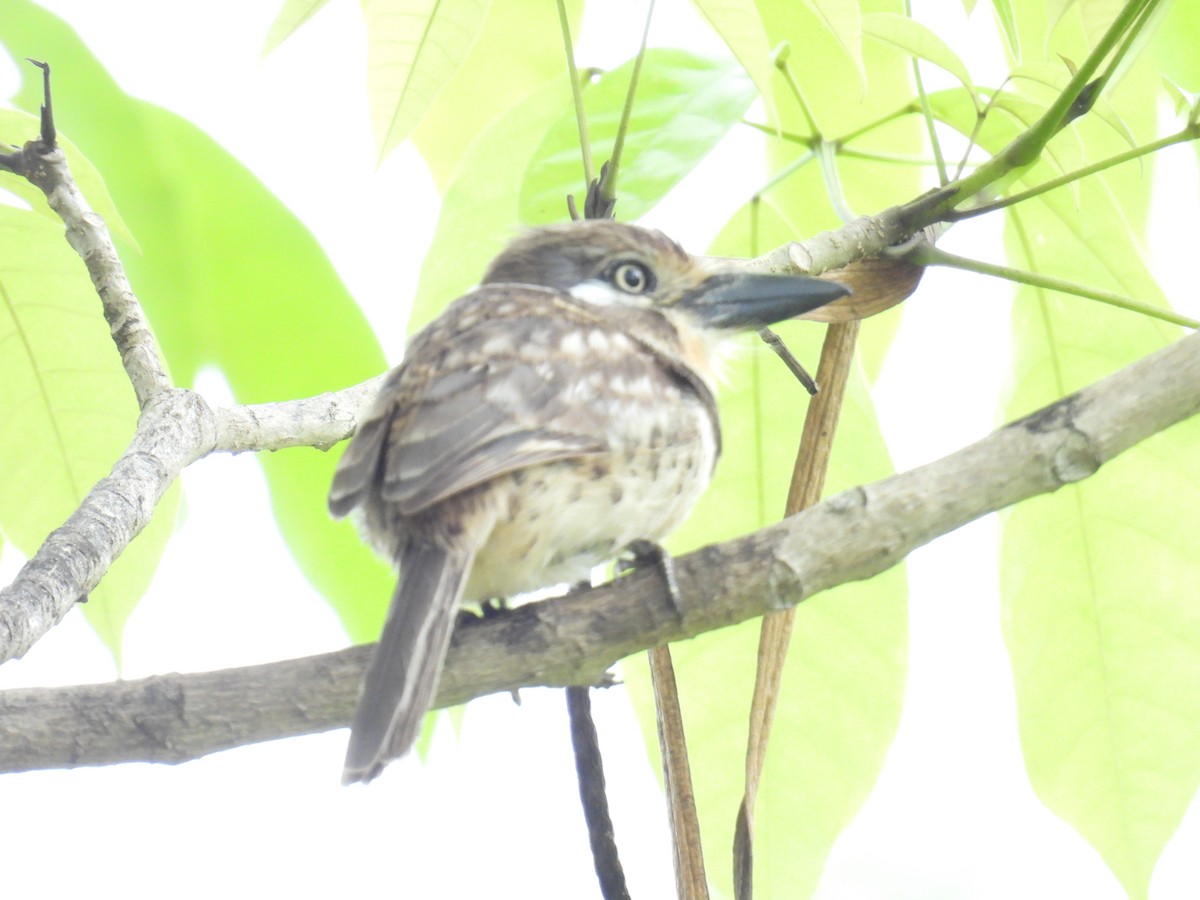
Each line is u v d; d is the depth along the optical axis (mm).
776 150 7996
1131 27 6309
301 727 5184
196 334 7758
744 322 6703
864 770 7180
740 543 5277
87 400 7000
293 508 7711
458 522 5602
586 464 5805
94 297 6883
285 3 6172
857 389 7312
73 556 5180
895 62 7859
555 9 7688
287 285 7770
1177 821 6969
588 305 6645
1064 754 7098
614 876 5648
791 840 7180
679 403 6145
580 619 5301
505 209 7492
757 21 5871
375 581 7629
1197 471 7012
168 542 6812
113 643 6855
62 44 7590
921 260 6793
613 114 7223
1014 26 6543
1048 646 7145
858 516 5191
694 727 7219
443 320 6402
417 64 6578
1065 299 7340
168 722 5082
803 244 6871
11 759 5012
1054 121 6301
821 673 7230
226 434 6195
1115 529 7105
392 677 5043
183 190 7727
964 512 5148
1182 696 7020
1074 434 5074
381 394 6125
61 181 6102
